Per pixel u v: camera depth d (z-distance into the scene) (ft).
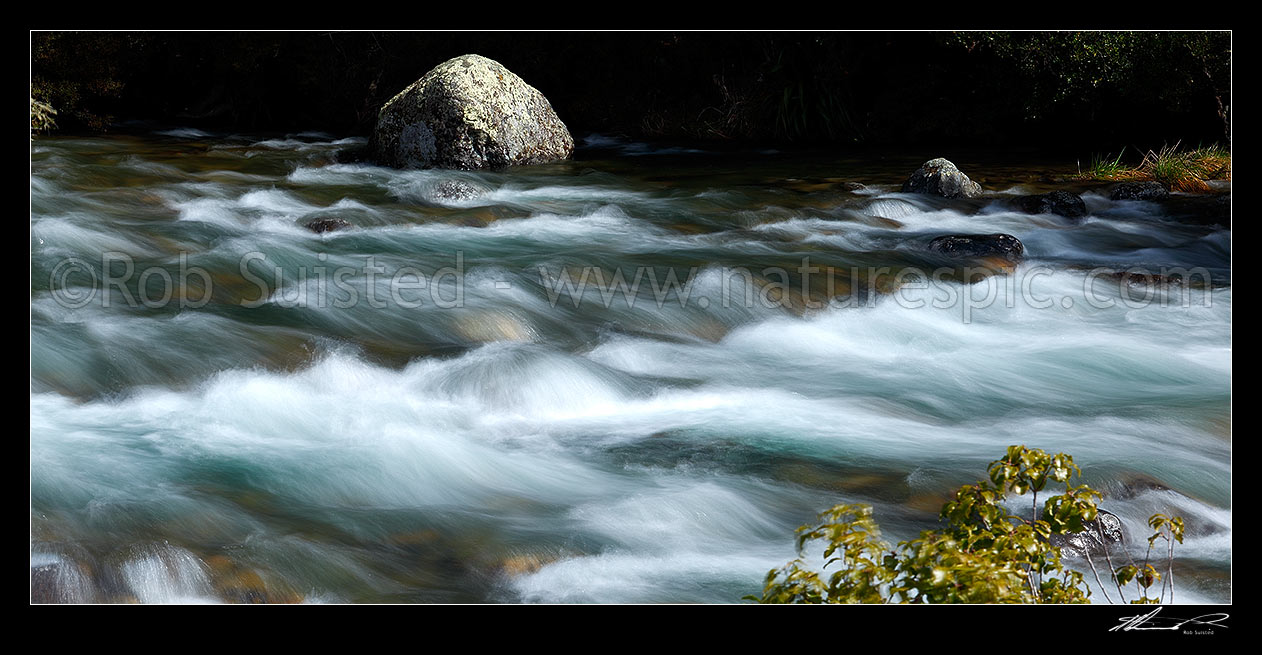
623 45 66.54
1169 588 15.14
